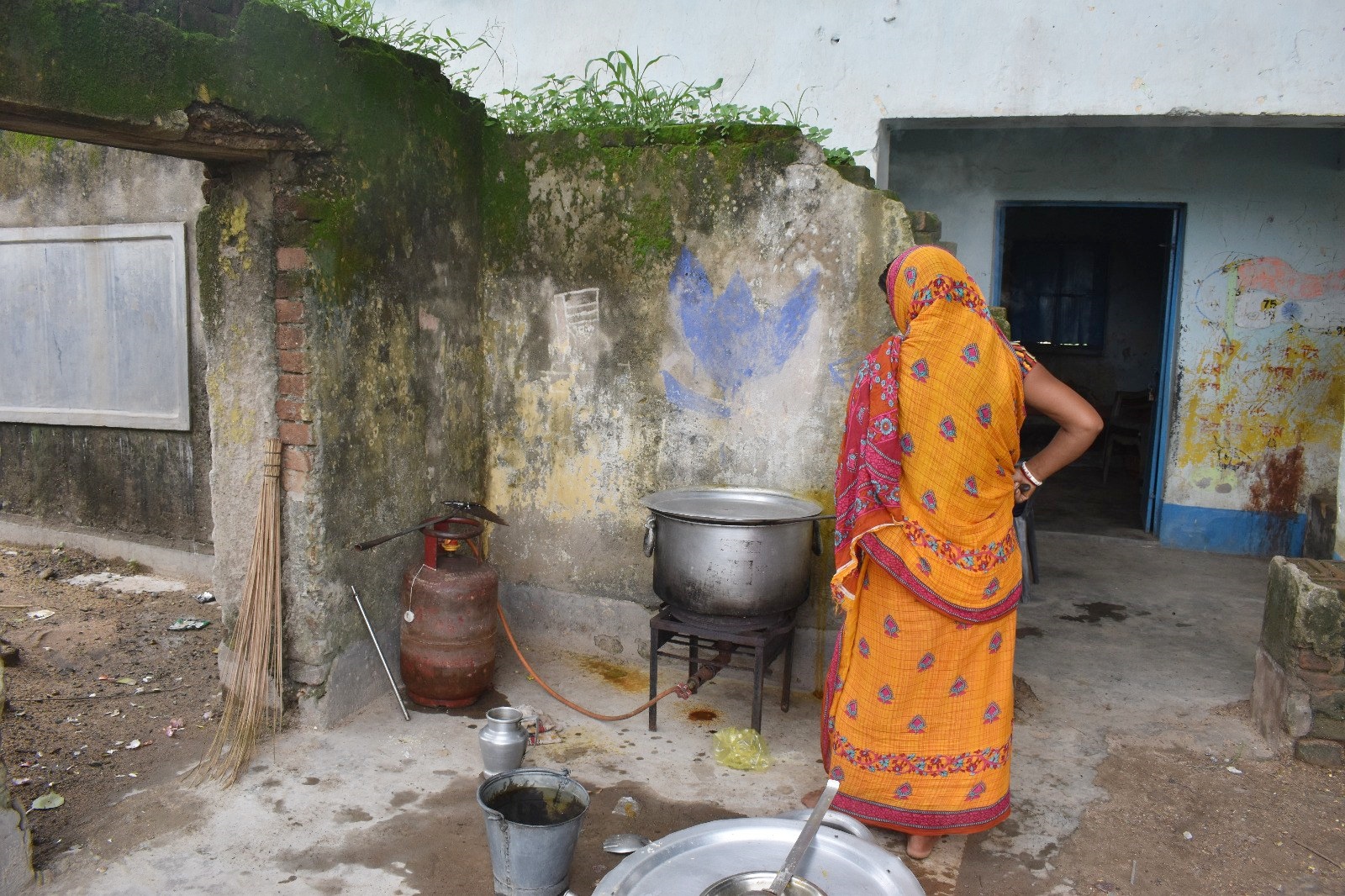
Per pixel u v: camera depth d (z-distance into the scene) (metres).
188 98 2.81
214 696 3.87
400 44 4.21
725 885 1.95
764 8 5.36
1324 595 3.33
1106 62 4.99
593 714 3.72
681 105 4.34
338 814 2.97
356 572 3.62
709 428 4.02
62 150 5.44
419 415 3.93
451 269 4.09
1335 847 2.89
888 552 2.59
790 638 3.73
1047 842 2.90
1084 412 2.62
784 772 3.29
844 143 5.30
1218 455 6.53
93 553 5.73
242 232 3.36
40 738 3.44
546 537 4.37
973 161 6.71
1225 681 4.23
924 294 2.57
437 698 3.70
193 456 5.31
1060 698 4.00
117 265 5.36
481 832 2.89
